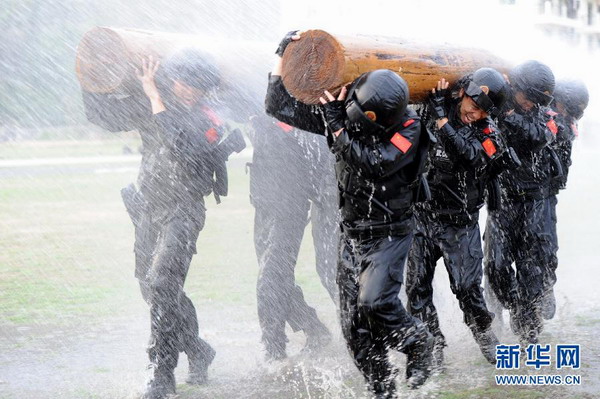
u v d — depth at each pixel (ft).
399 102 27.99
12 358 39.63
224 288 56.65
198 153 34.40
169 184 34.30
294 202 40.52
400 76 30.48
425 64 33.40
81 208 106.73
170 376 33.78
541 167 41.75
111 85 35.65
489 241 41.73
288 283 40.04
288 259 40.19
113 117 36.55
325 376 36.14
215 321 46.96
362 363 31.45
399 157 28.66
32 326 46.34
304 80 30.35
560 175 42.93
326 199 41.68
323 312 48.60
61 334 44.50
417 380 32.55
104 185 132.98
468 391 33.01
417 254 36.19
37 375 36.73
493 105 33.76
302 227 40.81
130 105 36.27
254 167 41.01
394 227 30.32
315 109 30.86
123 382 35.68
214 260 68.44
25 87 137.59
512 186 41.47
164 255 33.88
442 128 33.94
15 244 77.77
